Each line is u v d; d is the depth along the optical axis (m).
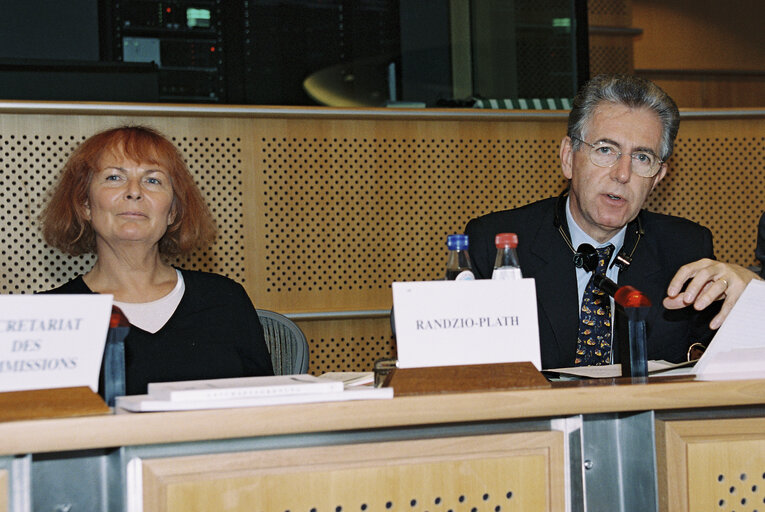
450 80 3.46
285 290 2.79
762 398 1.10
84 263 2.59
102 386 1.44
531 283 1.13
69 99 2.73
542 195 3.02
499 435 1.05
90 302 0.96
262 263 2.77
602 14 5.04
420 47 3.44
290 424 0.94
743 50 5.54
